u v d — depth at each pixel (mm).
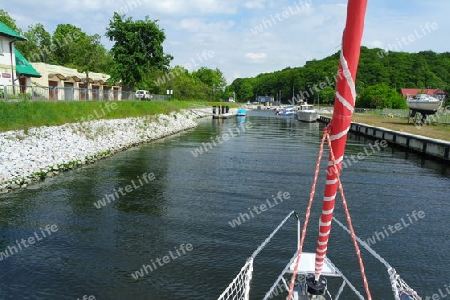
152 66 49156
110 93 36688
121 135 29141
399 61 95500
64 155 19906
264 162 22516
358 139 37844
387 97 77312
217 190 15883
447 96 79062
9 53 28797
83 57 49469
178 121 45469
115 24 46906
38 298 7684
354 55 2711
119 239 10609
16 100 22141
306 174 19188
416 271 9094
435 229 11859
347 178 18594
